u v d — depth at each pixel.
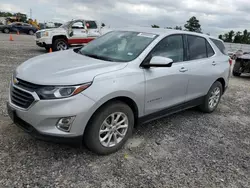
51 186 2.77
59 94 2.91
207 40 5.21
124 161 3.35
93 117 3.18
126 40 4.18
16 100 3.18
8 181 2.78
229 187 3.03
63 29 14.17
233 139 4.34
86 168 3.13
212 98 5.43
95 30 15.12
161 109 4.09
